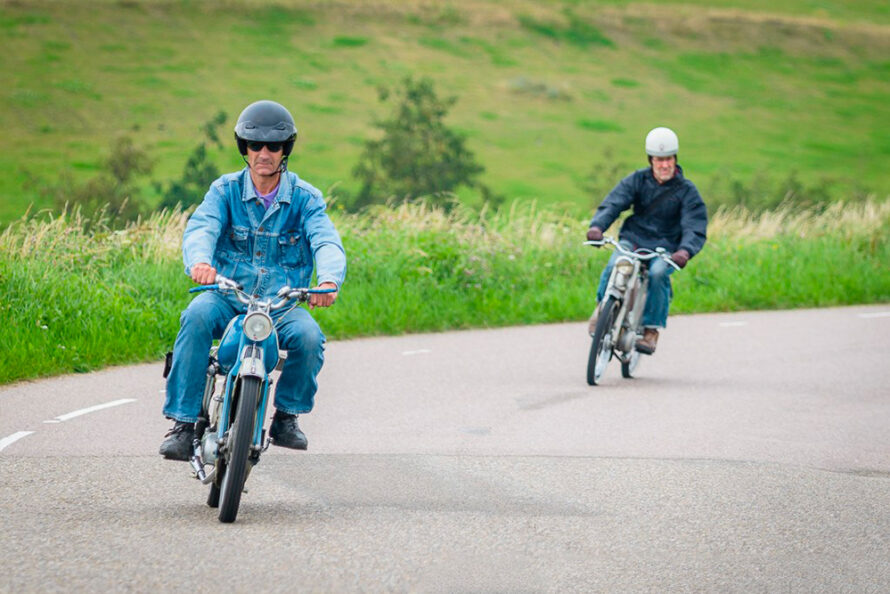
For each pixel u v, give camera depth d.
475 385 30.02
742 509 18.02
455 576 14.44
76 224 42.09
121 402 26.52
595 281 51.06
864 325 43.53
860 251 59.72
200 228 17.08
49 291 34.72
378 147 152.75
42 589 13.44
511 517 17.30
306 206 17.64
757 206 160.12
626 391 29.48
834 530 16.91
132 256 42.25
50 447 21.69
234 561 14.74
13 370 29.39
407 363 33.50
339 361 33.69
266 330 16.02
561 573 14.67
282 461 21.00
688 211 31.52
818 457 22.02
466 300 44.22
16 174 182.12
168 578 13.98
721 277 53.06
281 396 17.72
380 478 19.72
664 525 17.00
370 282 44.75
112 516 16.86
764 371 32.97
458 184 152.25
